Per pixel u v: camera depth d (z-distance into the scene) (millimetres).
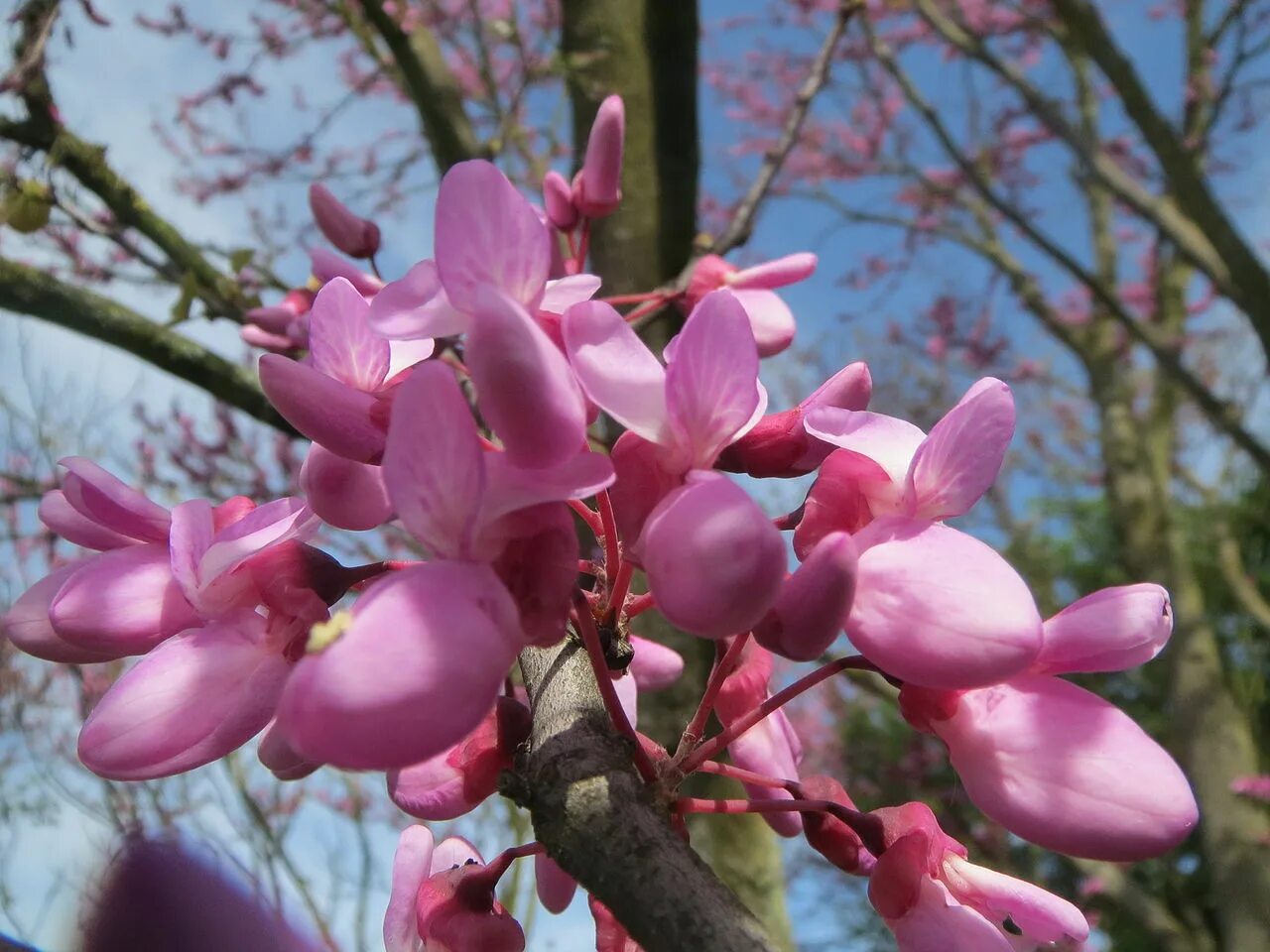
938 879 50
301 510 48
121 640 50
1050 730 46
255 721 47
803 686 48
